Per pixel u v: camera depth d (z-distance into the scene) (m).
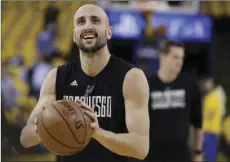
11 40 14.15
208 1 14.76
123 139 3.91
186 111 6.70
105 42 4.50
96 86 4.56
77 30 4.47
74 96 4.64
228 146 11.97
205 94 9.49
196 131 6.91
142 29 13.52
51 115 3.72
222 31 15.62
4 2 15.41
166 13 13.86
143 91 4.38
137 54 13.33
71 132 3.65
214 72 15.44
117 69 4.54
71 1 15.16
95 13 4.45
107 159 4.61
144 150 4.05
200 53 15.12
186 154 6.64
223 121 11.92
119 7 13.52
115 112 4.47
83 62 4.59
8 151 10.70
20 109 11.87
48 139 3.71
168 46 6.71
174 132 6.54
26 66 13.00
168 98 6.68
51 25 14.68
